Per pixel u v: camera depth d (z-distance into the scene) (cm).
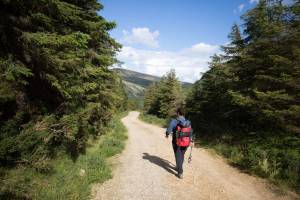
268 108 1227
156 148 1306
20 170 561
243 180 828
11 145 534
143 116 5566
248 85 1466
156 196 604
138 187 658
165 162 970
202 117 2412
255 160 999
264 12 1367
